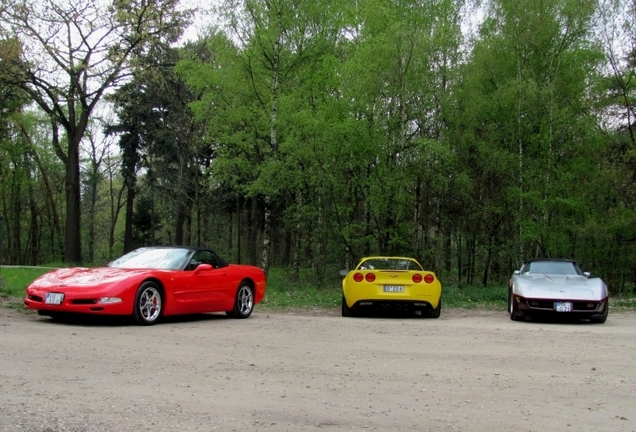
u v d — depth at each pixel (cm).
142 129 3694
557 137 2016
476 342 869
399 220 1991
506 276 2611
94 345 737
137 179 4291
